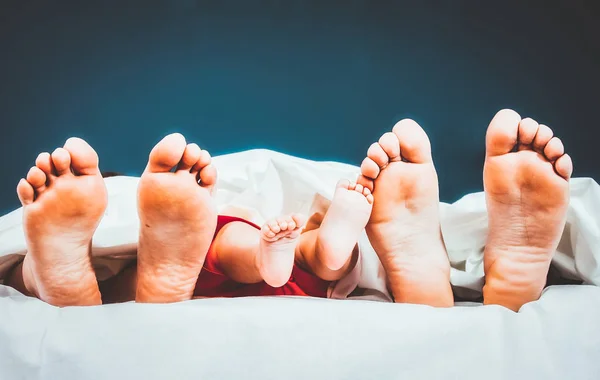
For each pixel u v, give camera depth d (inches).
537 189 49.1
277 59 98.7
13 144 92.7
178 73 97.2
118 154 96.6
